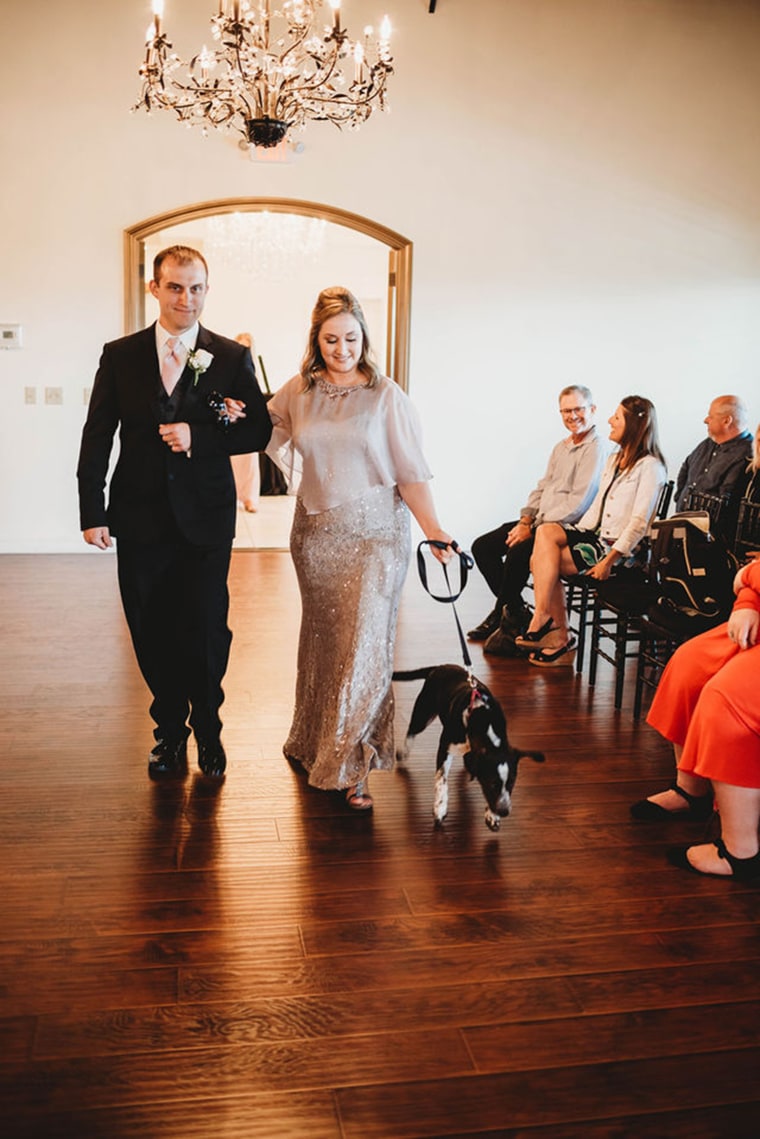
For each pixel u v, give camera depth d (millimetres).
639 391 7992
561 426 7930
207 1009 2225
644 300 7871
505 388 7816
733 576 3836
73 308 7234
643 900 2734
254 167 7250
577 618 5957
